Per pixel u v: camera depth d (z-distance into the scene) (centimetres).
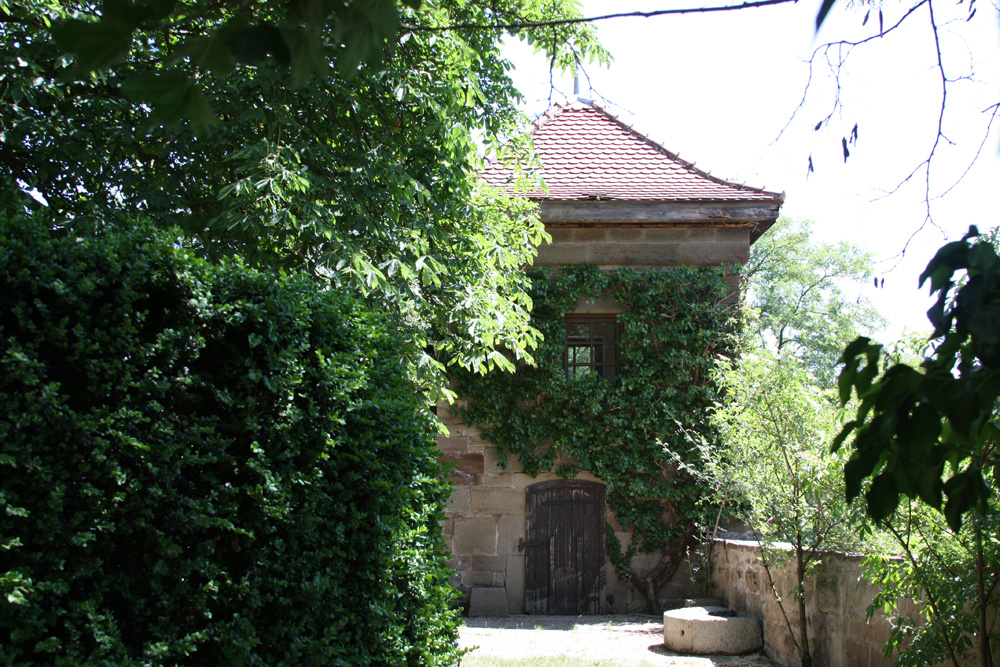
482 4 676
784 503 657
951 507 167
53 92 493
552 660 720
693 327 1030
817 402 636
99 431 285
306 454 355
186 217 550
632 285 1036
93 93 525
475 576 1027
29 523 272
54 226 479
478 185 802
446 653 444
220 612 328
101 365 288
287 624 338
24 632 263
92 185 541
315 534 351
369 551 379
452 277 708
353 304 415
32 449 270
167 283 317
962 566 423
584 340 1066
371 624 375
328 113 627
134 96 121
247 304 334
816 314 2078
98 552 290
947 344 161
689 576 1024
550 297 1028
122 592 294
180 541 313
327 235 529
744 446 703
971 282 147
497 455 1035
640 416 1025
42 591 271
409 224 634
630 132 1209
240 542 333
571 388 1022
